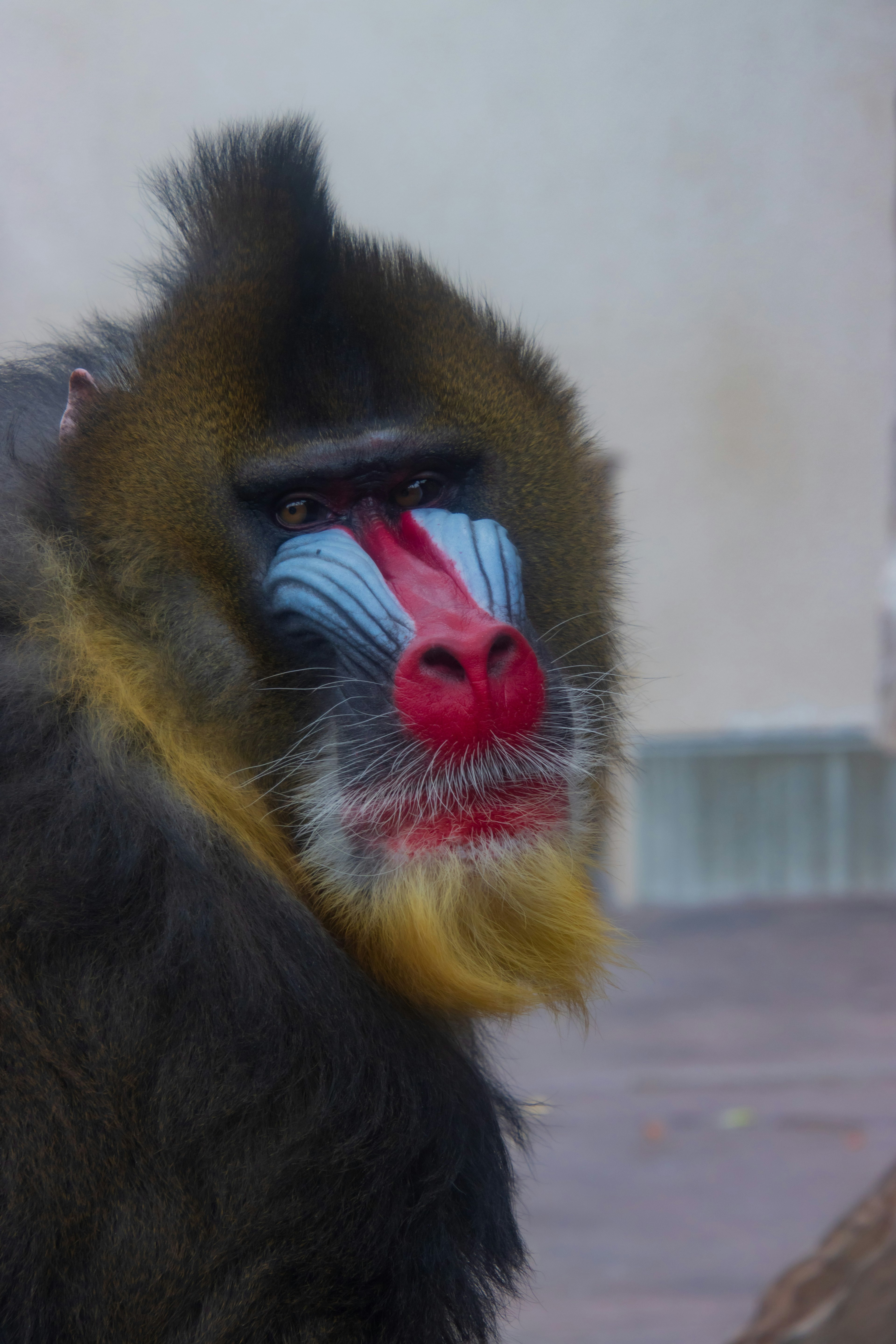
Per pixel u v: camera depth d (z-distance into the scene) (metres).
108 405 2.58
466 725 2.50
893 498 6.12
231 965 2.34
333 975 2.50
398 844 2.51
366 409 2.71
